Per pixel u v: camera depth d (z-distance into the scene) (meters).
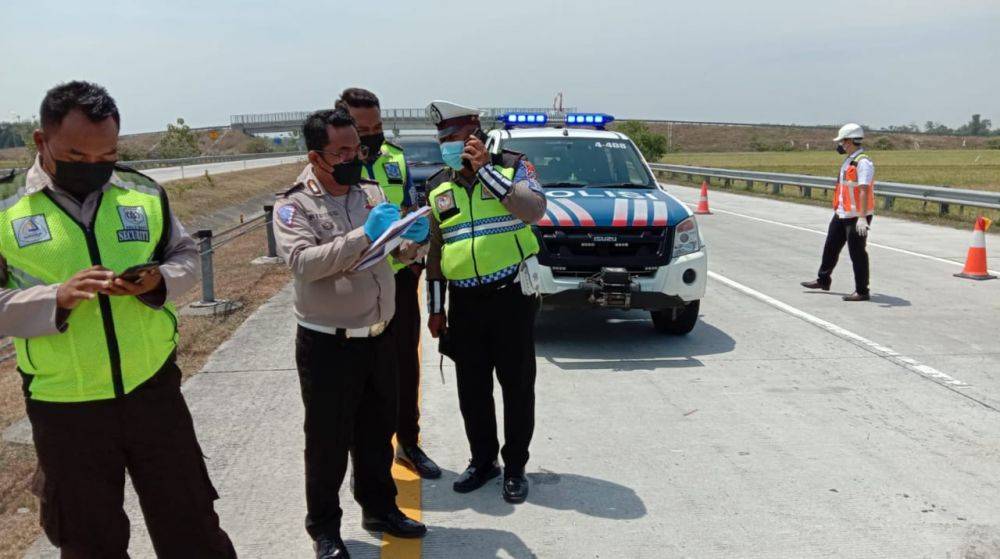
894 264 11.42
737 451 4.85
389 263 3.63
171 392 2.83
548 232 6.83
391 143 4.46
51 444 2.66
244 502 4.18
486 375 4.30
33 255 2.56
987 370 6.42
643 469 4.61
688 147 113.62
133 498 4.19
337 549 3.52
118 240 2.67
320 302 3.36
